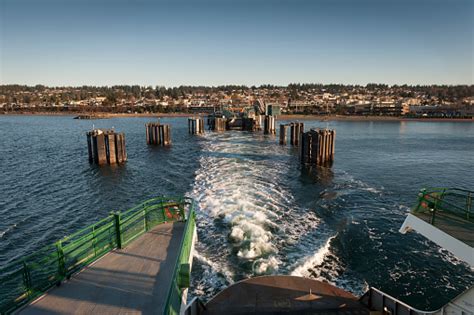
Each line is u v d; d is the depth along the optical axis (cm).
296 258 1661
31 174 3853
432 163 4703
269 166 4141
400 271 1644
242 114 10175
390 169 4219
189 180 3406
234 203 2459
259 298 943
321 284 1023
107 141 4384
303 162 4356
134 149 5791
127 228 1062
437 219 916
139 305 689
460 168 4350
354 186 3256
